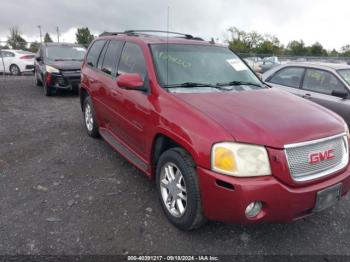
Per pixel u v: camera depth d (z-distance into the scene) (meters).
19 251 2.84
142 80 3.81
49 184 4.09
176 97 3.38
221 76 4.10
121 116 4.30
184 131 2.99
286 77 6.77
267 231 3.26
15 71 18.14
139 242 3.02
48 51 11.25
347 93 5.68
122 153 4.29
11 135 6.08
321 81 6.16
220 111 3.07
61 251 2.86
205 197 2.81
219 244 3.04
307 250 3.00
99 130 5.31
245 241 3.10
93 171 4.50
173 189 3.25
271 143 2.69
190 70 3.97
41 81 11.58
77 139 5.87
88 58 5.96
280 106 3.35
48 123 7.02
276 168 2.68
